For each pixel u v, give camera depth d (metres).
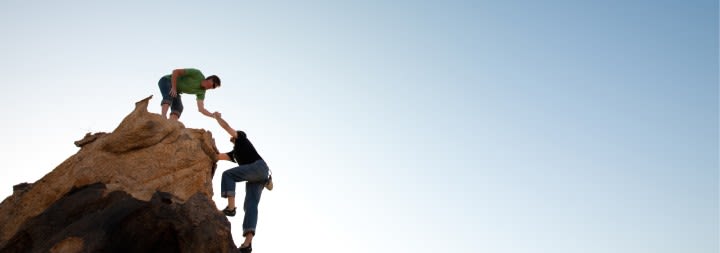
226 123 10.86
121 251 8.73
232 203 10.20
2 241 8.98
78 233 8.65
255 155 10.70
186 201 9.48
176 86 11.46
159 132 9.91
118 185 9.34
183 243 8.94
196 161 10.04
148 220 8.96
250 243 10.23
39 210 9.24
